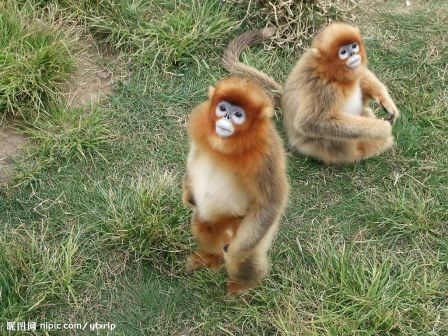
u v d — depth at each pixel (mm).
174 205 2887
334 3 3553
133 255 2814
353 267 2781
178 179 3027
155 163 3080
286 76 3410
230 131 2328
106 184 3004
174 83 3322
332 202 3037
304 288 2775
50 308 2680
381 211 3000
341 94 2951
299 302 2732
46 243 2818
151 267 2807
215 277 2770
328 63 2900
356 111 3096
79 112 3154
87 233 2854
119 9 3424
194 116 2434
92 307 2709
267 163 2402
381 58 3477
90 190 2969
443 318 2723
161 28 3387
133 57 3352
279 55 3465
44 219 2885
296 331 2643
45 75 3172
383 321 2658
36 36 3236
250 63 3387
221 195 2475
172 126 3197
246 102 2322
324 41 2900
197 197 2545
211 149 2395
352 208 3020
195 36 3385
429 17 3621
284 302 2730
